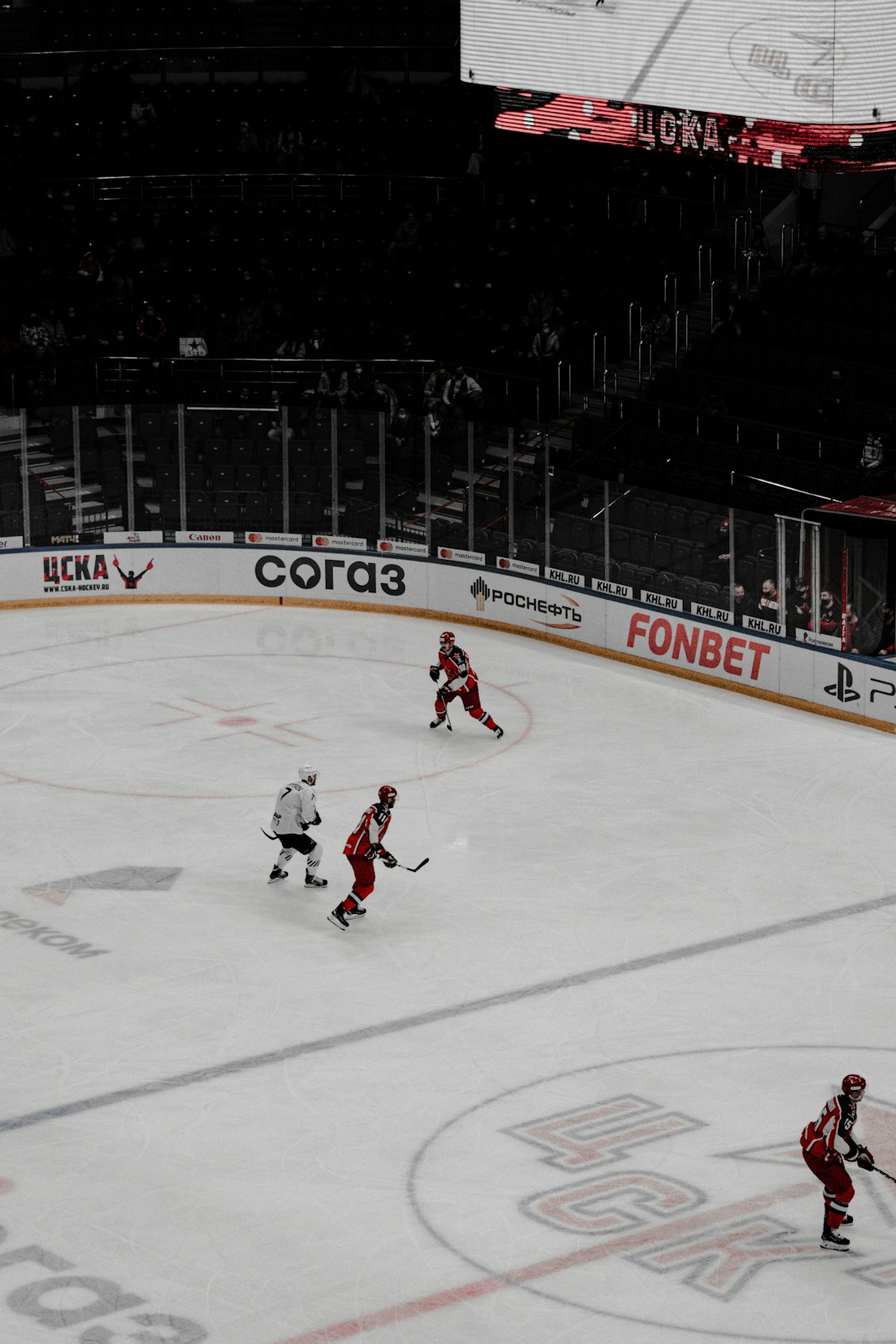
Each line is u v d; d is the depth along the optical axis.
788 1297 31.70
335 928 48.69
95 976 45.56
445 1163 36.41
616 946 47.47
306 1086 39.78
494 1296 31.75
